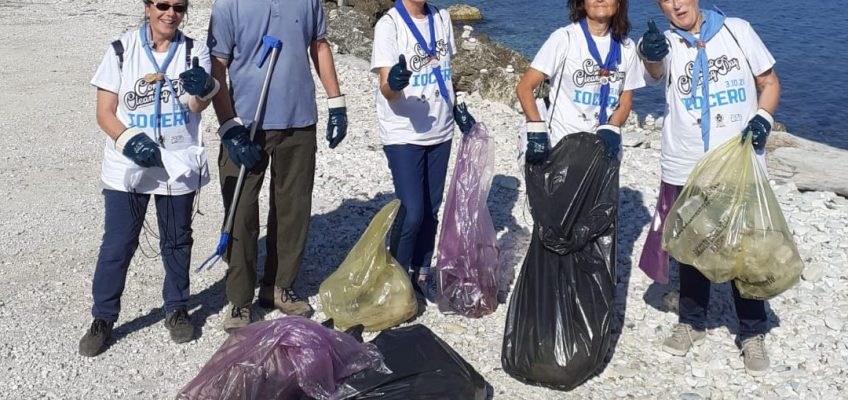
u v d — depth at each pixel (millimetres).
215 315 5742
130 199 5078
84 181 8281
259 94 5207
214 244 6797
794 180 7875
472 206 5695
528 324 4988
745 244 4707
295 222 5500
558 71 5352
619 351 5363
